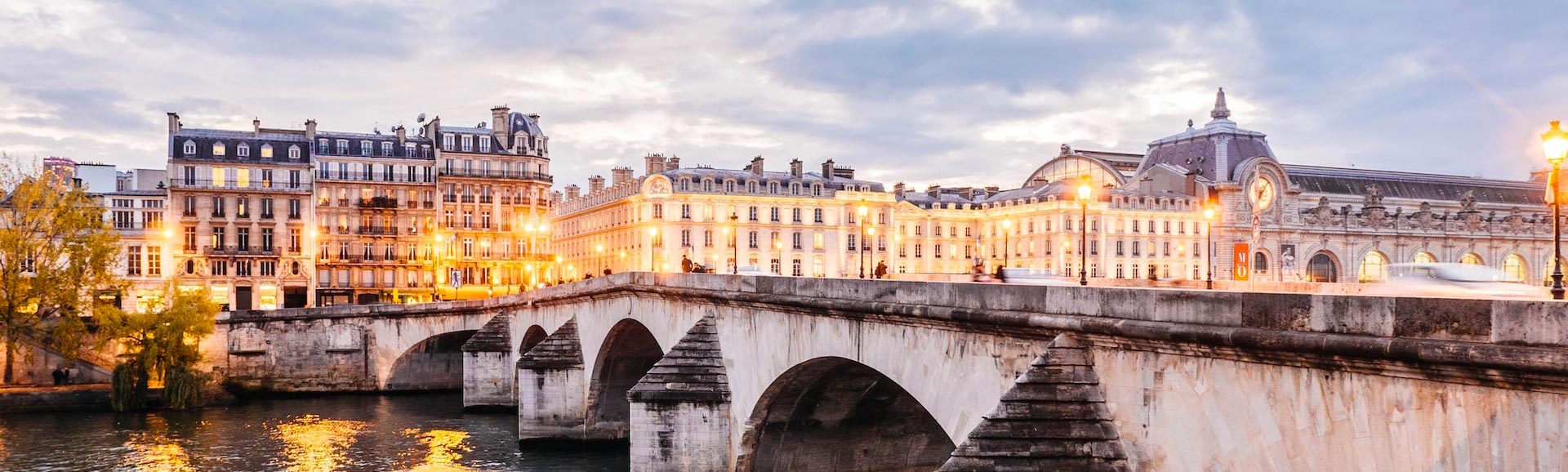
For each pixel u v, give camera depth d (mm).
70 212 77000
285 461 53969
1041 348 22906
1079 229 139250
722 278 41938
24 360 76000
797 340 35188
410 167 119062
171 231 105812
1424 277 40594
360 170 116875
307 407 75000
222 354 82500
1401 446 15531
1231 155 147250
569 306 62938
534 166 124438
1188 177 147250
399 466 52906
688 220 131125
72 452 56281
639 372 60656
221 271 110062
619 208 139000
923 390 27484
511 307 72875
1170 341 19172
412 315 82938
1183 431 19297
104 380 77000
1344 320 16156
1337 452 16453
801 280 34688
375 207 116375
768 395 38438
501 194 122125
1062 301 22125
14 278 74125
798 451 40625
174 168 108875
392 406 75750
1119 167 170250
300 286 112438
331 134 118188
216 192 109938
